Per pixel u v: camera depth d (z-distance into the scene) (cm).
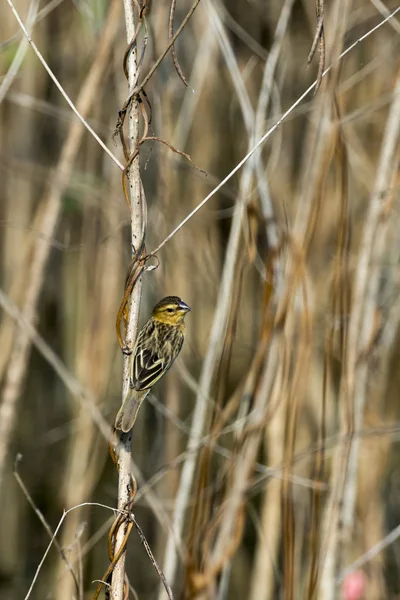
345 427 1109
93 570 1432
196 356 1296
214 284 1288
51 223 1228
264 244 1207
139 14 681
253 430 1048
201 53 1282
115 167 1298
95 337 1298
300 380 1035
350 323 1106
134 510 1446
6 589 1452
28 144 1500
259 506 1420
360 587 1128
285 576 1017
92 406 1110
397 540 1353
